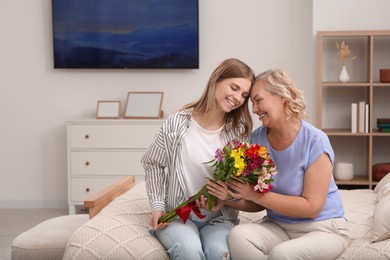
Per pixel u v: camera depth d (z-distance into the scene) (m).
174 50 5.49
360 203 3.26
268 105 2.47
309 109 5.50
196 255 2.38
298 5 5.45
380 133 4.93
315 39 5.16
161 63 5.52
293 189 2.48
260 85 2.51
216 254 2.41
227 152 2.41
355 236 2.72
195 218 2.65
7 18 5.65
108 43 5.55
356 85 4.94
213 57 5.55
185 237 2.43
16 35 5.66
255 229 2.44
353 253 2.50
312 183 2.45
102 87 5.64
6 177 5.77
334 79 5.23
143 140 5.28
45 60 5.67
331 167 2.48
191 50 5.48
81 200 5.37
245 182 2.40
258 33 5.50
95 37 5.55
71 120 5.30
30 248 2.98
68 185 5.36
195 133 2.65
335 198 2.54
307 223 2.48
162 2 5.47
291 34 5.47
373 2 5.08
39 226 3.25
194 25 5.46
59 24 5.55
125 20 5.51
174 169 2.64
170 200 2.66
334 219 2.49
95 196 3.21
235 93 2.53
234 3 5.50
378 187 3.56
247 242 2.38
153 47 5.51
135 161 5.29
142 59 5.53
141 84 5.62
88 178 5.34
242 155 2.38
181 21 5.46
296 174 2.48
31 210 5.63
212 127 2.66
